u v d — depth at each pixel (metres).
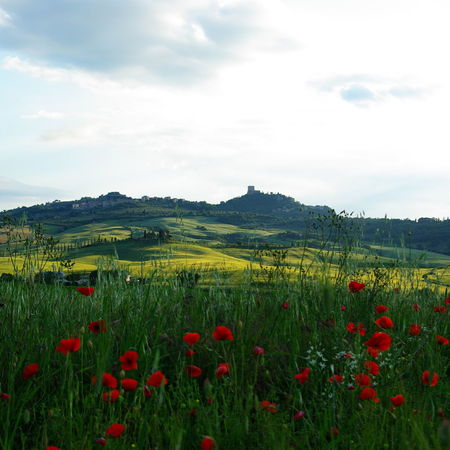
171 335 3.88
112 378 2.74
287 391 3.30
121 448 2.47
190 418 2.73
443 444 1.42
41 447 2.46
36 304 4.43
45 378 3.16
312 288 4.67
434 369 3.38
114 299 4.63
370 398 2.81
